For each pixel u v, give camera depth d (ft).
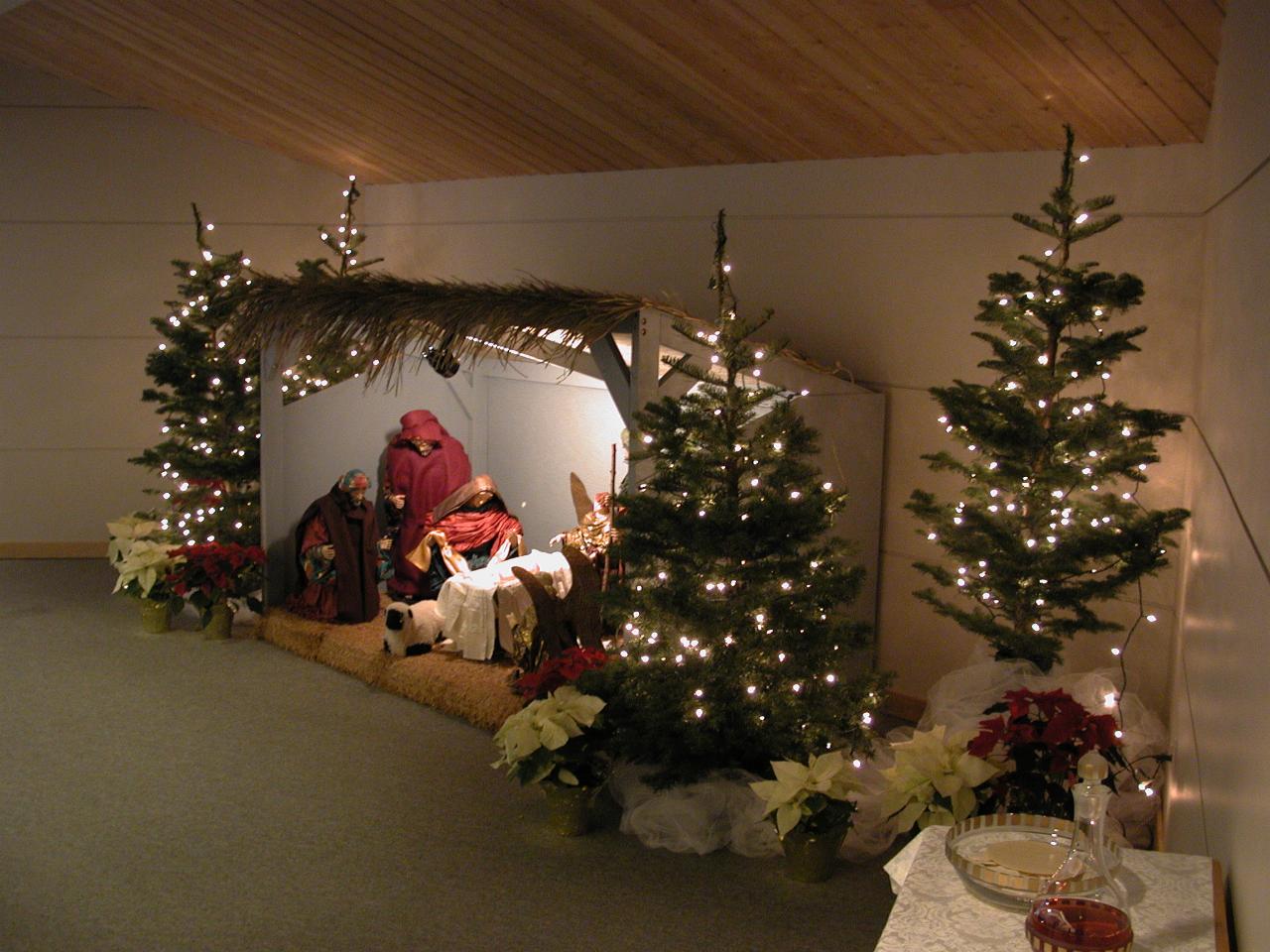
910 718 17.61
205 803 13.96
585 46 16.20
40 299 26.25
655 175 20.59
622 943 11.09
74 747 15.56
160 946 10.94
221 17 18.81
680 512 12.67
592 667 13.87
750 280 19.34
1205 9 11.56
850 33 13.94
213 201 26.45
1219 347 11.01
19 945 10.89
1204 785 8.91
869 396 17.35
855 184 17.84
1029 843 7.27
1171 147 14.58
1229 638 7.99
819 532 12.96
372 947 10.99
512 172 22.89
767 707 13.06
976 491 13.61
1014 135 15.55
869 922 11.50
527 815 13.76
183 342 21.57
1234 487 8.57
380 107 21.13
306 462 20.88
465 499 19.98
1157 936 6.29
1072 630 13.14
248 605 20.48
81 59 23.59
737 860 12.74
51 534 26.91
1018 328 13.11
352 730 16.31
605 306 14.43
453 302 15.78
